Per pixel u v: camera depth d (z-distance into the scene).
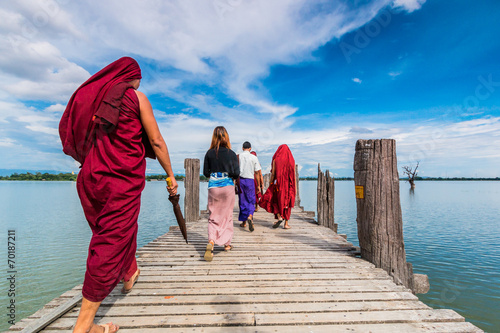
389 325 1.89
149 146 1.97
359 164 3.39
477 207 31.80
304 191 80.69
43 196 59.81
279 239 4.54
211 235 3.43
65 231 16.39
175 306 2.13
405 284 2.97
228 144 3.64
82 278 8.36
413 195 58.56
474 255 10.84
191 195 6.69
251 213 5.19
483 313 6.05
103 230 1.57
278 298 2.26
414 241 13.45
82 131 1.56
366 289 2.46
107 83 1.62
